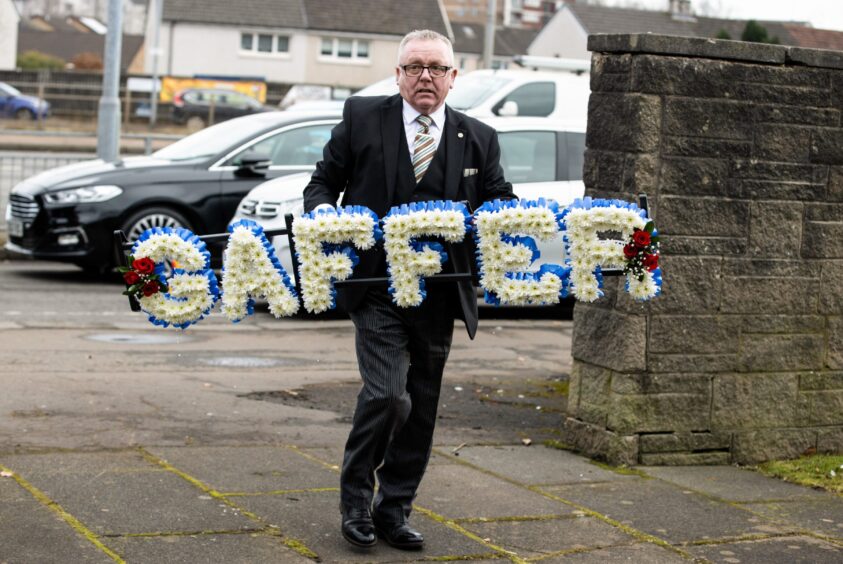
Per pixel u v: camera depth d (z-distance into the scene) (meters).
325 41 68.94
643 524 5.52
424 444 5.09
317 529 5.20
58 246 13.25
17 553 4.68
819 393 6.89
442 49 4.89
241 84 51.81
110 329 10.59
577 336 6.82
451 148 4.95
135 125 49.00
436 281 4.86
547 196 11.98
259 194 11.90
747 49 6.48
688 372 6.59
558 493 5.96
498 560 4.96
